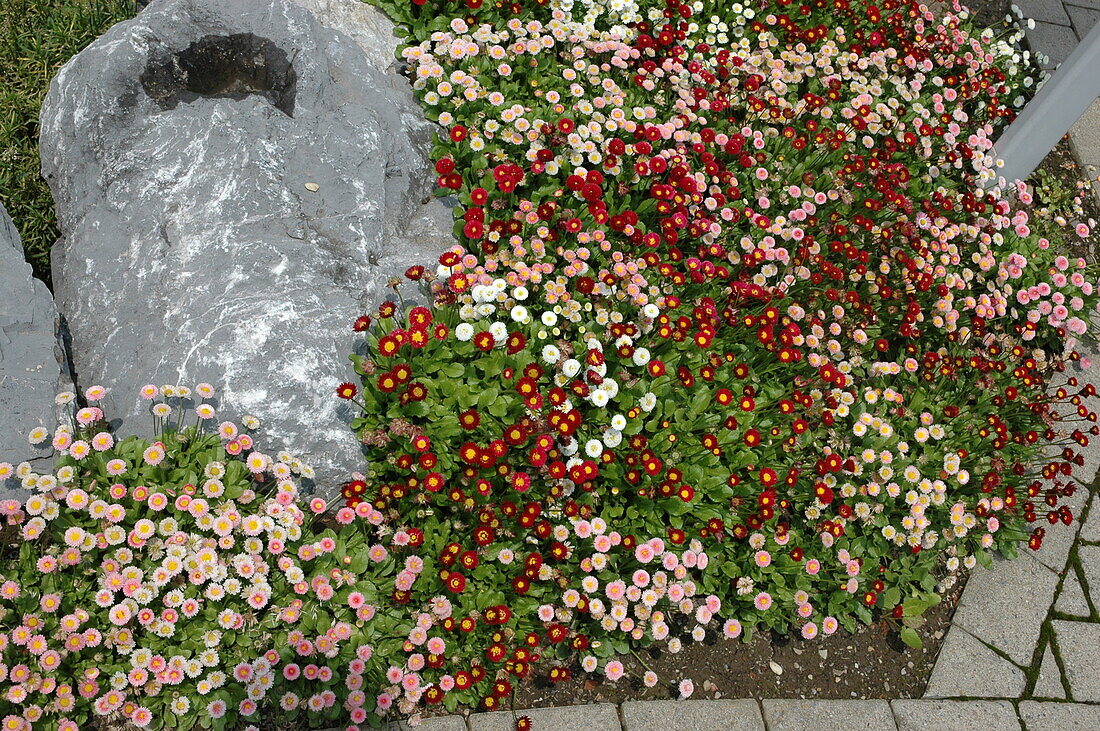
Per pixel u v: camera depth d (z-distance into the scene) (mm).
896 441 3795
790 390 3918
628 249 4008
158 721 2787
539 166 3926
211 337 3219
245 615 2910
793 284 4129
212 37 3816
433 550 3203
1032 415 4180
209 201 3531
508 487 3330
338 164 3738
